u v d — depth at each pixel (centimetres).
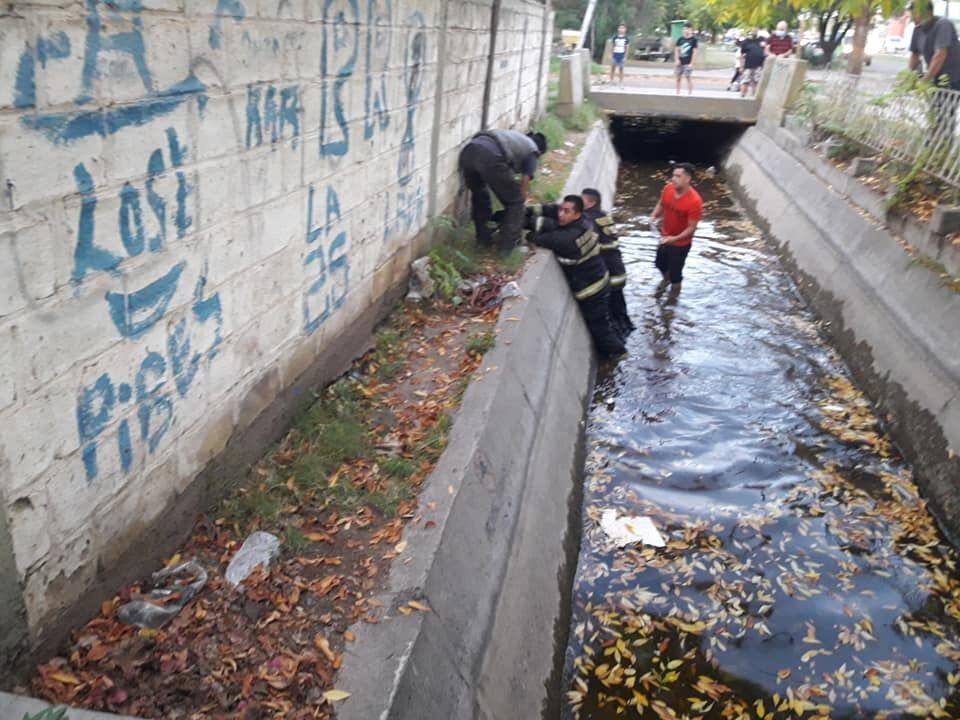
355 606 346
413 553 379
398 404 529
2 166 233
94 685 286
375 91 546
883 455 693
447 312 689
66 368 275
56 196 258
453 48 746
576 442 668
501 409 537
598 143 1653
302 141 440
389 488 432
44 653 286
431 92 687
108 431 305
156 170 310
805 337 945
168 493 355
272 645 321
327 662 315
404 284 691
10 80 232
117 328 301
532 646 423
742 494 628
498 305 701
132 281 305
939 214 798
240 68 361
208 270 361
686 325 958
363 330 597
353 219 540
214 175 354
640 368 842
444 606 361
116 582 325
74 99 259
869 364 816
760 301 1054
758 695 441
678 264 1037
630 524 582
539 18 1434
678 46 2153
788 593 520
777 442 707
